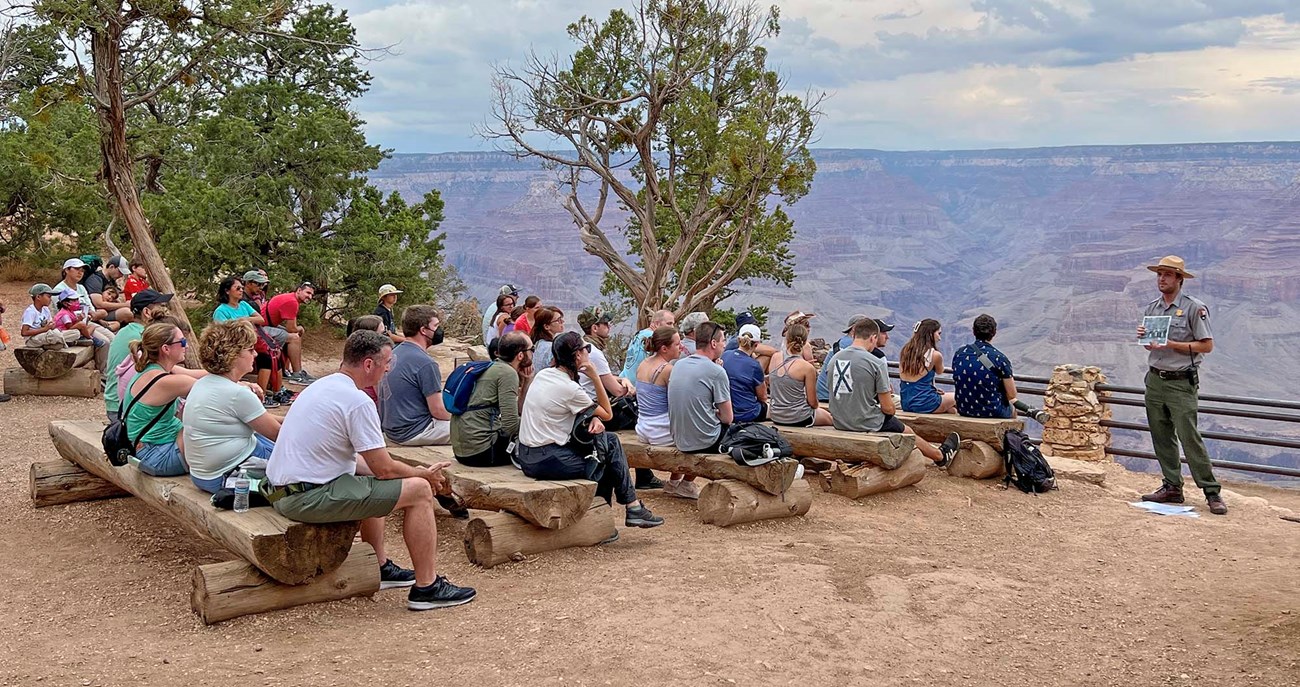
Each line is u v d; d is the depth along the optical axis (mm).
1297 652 4766
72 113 24453
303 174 22328
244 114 23359
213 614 4859
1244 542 7527
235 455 5367
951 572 6145
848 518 7684
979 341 9602
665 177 31812
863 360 8523
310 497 4863
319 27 25281
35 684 4117
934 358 10109
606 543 6555
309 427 4875
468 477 6309
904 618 5191
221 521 5031
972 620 5230
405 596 5430
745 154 27109
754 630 4875
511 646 4602
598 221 32375
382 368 5168
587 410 6422
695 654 4531
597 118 30156
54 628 4895
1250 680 4457
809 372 8852
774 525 7293
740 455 7188
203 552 6301
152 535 6613
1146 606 5664
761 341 9727
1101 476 9727
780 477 7273
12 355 15414
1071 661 4707
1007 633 5074
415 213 28844
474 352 17781
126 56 14883
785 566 6035
